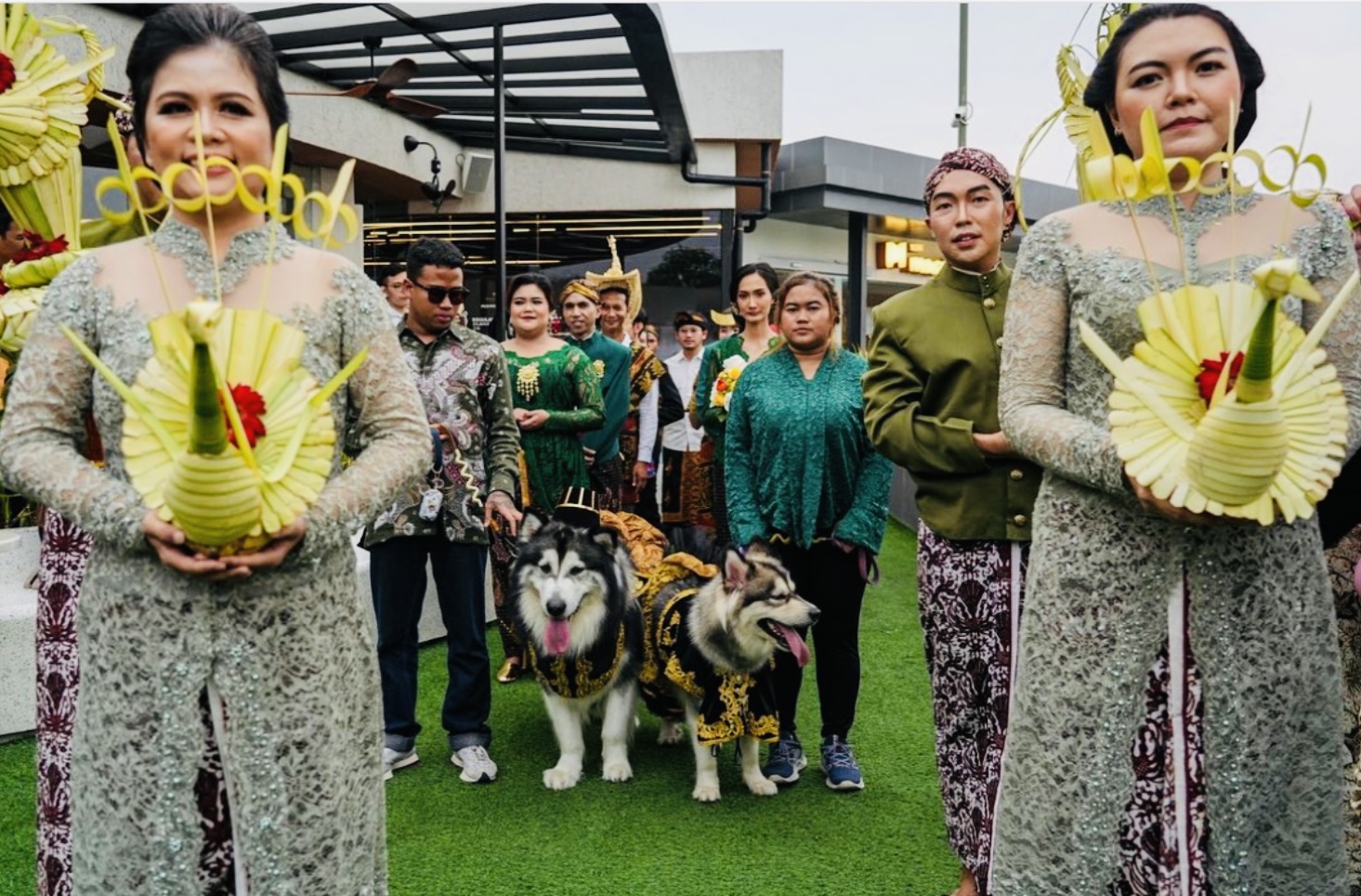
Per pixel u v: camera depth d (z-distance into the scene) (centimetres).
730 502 344
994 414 229
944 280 243
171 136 141
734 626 316
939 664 236
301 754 138
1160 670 146
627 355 530
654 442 611
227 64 142
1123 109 156
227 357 131
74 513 133
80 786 139
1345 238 150
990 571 224
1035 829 152
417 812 321
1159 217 151
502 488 355
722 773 354
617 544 363
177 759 134
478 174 973
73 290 143
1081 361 154
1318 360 132
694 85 1104
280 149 136
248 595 135
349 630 146
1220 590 142
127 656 135
